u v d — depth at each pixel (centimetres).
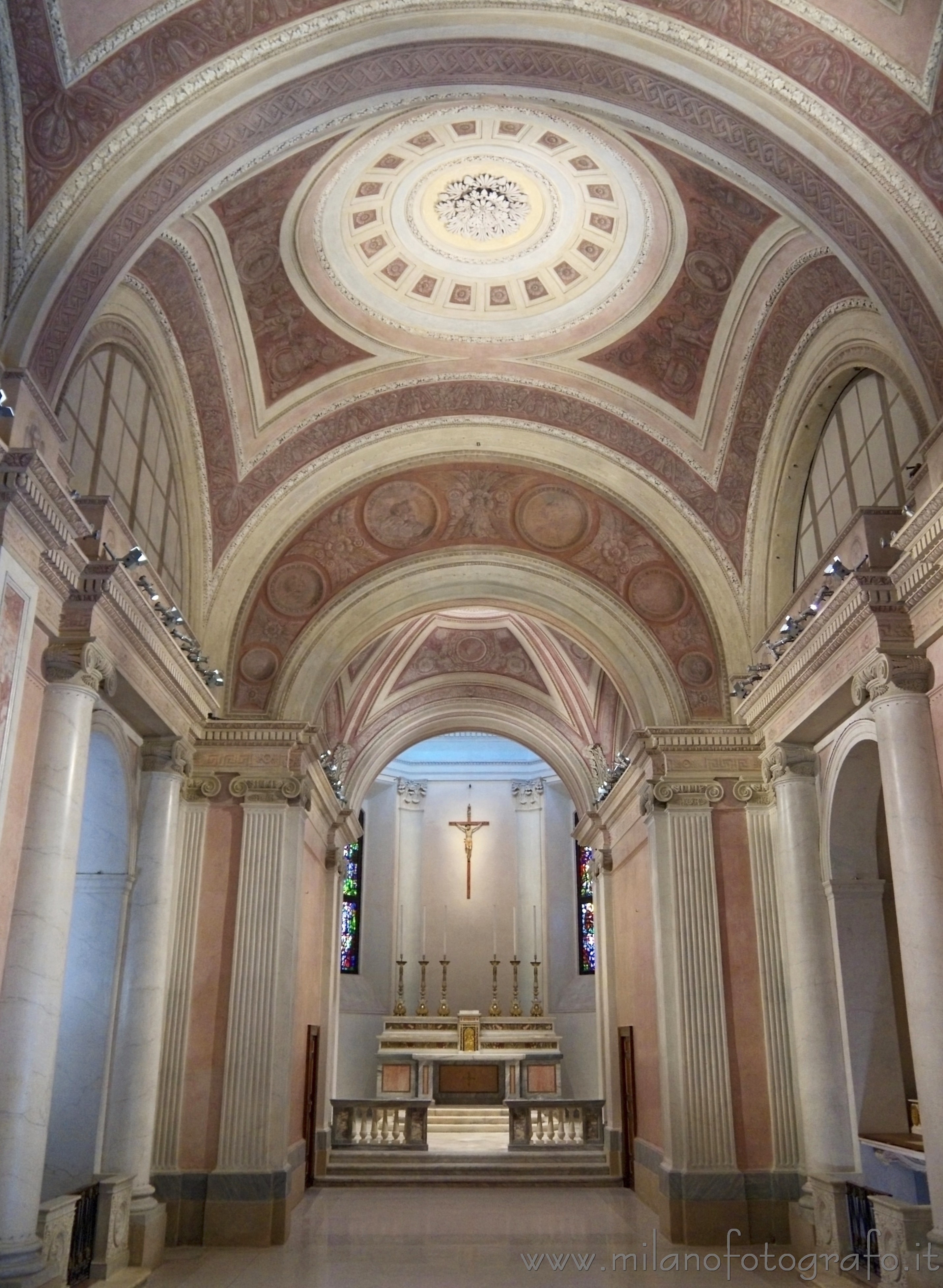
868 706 807
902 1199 850
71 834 693
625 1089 1431
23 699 663
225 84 704
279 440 1134
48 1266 658
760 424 1073
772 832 1113
